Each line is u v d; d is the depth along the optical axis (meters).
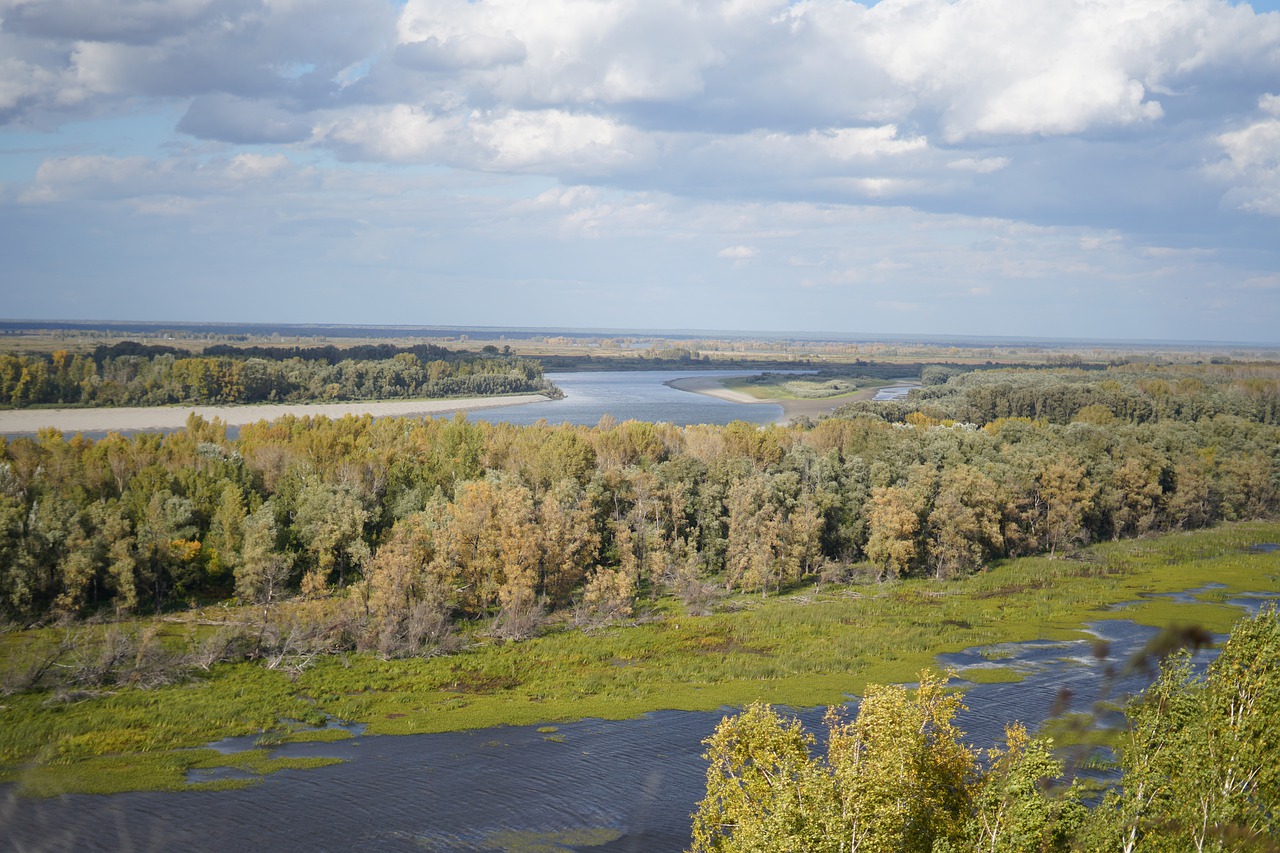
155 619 88.56
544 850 48.41
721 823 38.62
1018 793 33.91
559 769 58.31
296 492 110.94
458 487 113.25
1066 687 71.81
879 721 36.19
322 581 94.62
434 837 49.56
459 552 95.56
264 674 75.19
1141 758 36.03
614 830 50.69
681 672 77.38
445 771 57.91
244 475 113.56
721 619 94.75
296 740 62.50
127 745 60.50
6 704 66.69
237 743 61.81
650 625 92.56
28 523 92.38
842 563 117.12
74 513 94.38
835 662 79.94
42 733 61.50
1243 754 33.81
